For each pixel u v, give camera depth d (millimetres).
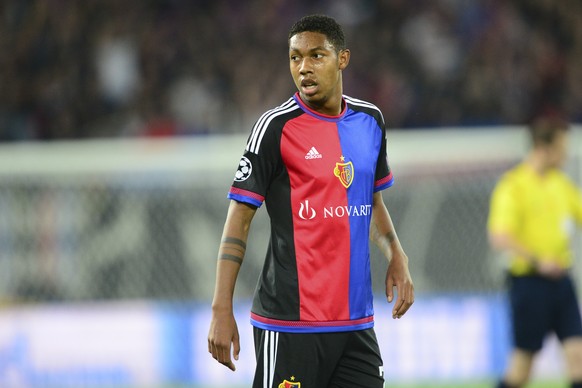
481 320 29172
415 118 43344
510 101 43969
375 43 45156
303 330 13492
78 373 29078
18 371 29000
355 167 13695
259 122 13555
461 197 30047
